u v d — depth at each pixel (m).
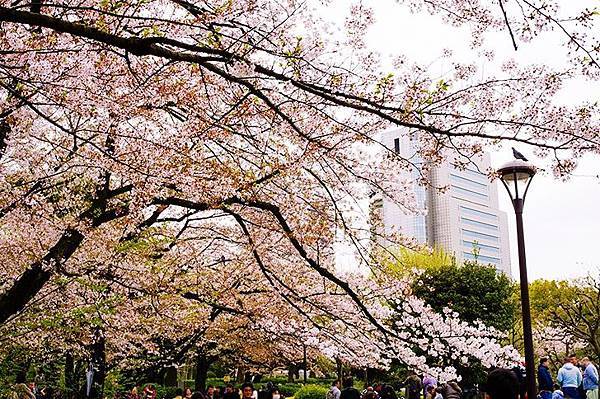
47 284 8.28
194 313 11.41
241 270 9.69
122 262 8.52
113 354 12.41
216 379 32.66
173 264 9.77
